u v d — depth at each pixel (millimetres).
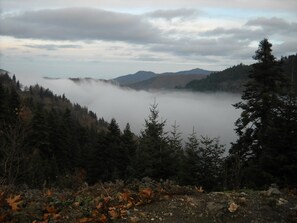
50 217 7020
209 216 7352
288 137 12844
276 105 18547
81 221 6781
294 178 12367
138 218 7121
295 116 13336
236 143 21578
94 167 41969
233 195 8562
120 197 8055
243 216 7398
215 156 20812
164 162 23516
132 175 24453
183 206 7797
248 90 21906
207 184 20156
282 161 12680
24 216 6805
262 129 19656
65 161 48938
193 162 20812
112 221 6961
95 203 7715
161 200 8148
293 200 8461
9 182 11117
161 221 7078
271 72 21094
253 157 20250
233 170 15102
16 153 13305
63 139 49656
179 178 21062
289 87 19531
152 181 9547
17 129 14070
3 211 6898
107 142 43125
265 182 13039
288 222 7312
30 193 8555
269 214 7566
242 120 21344
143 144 25172
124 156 42000
